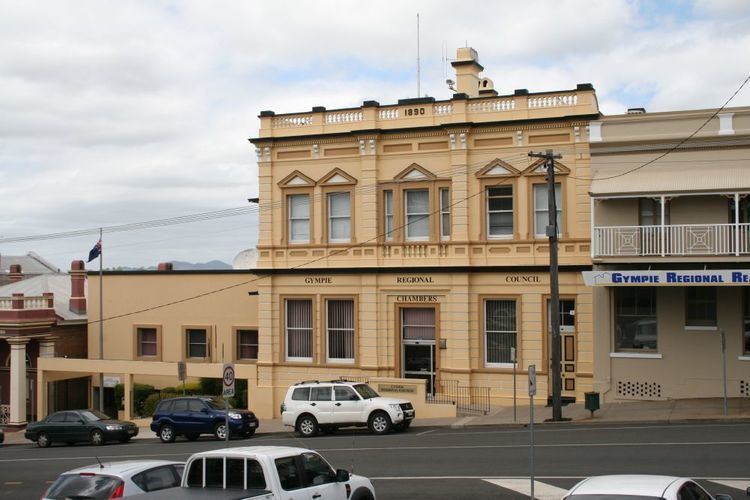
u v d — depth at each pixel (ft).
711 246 99.09
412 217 118.83
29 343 153.79
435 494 61.93
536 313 111.55
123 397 143.13
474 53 128.26
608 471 65.72
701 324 104.06
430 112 117.19
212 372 130.11
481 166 114.32
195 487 45.42
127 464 52.90
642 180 103.14
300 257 124.47
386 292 119.55
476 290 114.93
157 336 148.05
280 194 125.90
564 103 110.52
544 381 110.93
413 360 119.03
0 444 123.24
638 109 113.91
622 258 102.01
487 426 97.71
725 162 102.27
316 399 98.53
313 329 123.85
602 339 106.93
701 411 94.63
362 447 85.66
